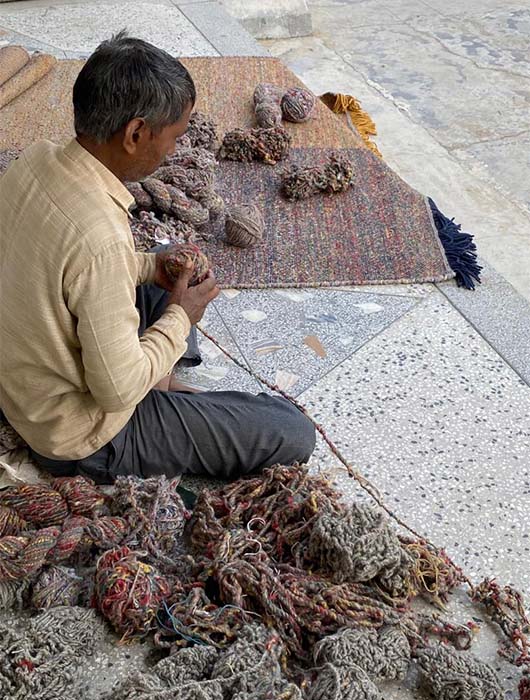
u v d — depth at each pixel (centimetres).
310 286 321
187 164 363
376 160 422
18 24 592
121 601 173
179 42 569
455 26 713
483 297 321
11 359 180
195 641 175
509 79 611
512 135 529
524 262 404
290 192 378
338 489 227
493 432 253
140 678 161
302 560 194
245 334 292
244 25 668
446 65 633
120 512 199
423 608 195
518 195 464
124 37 167
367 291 321
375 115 548
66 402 188
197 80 504
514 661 183
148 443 210
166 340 188
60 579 183
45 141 173
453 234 359
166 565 192
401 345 290
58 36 572
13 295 167
